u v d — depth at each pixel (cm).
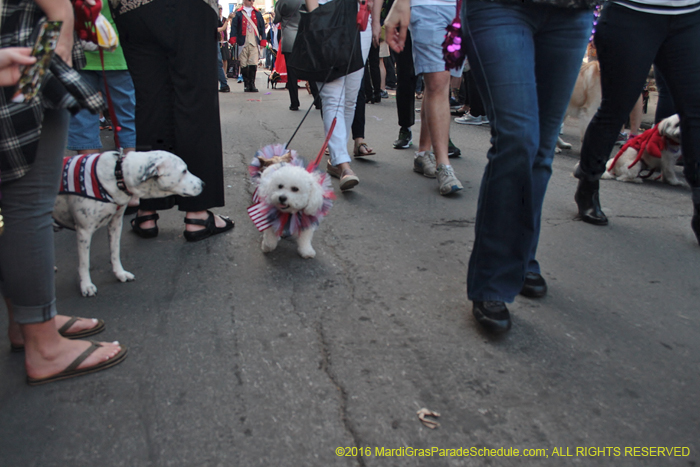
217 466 146
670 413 171
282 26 695
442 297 246
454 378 186
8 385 179
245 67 1212
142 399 173
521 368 192
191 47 277
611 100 305
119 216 249
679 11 267
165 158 242
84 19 187
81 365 183
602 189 439
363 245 308
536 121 197
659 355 203
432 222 347
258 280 262
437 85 392
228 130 664
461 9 218
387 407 170
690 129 287
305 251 288
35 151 154
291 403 172
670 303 243
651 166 458
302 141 602
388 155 545
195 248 301
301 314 229
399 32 362
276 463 147
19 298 169
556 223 348
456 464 148
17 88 135
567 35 207
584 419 167
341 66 384
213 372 187
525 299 245
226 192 408
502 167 198
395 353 200
